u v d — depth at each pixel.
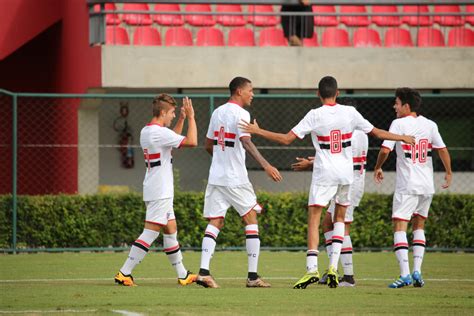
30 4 67.94
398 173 37.62
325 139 35.66
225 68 62.97
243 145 35.66
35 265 46.81
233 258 51.06
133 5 69.62
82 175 64.44
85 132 64.56
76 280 39.88
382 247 56.34
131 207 56.00
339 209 36.25
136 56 62.06
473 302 32.00
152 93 71.19
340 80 63.75
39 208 55.31
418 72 64.12
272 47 63.38
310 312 29.23
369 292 34.91
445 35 73.81
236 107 36.25
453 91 68.00
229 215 55.69
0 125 71.81
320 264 47.81
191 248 55.75
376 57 64.00
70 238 55.50
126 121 74.44
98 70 61.78
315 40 70.69
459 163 71.69
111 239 55.84
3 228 54.88
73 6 66.06
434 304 31.44
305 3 62.53
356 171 38.12
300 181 71.81
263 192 56.22
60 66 69.31
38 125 71.75
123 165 74.81
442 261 50.06
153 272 43.62
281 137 35.53
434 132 37.75
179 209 55.59
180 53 62.53
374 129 36.22
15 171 55.00
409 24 72.81
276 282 39.34
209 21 70.38
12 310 29.31
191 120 36.66
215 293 34.09
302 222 56.16
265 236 56.06
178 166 74.25
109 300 31.91
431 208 56.41
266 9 72.50
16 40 67.69
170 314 28.44
